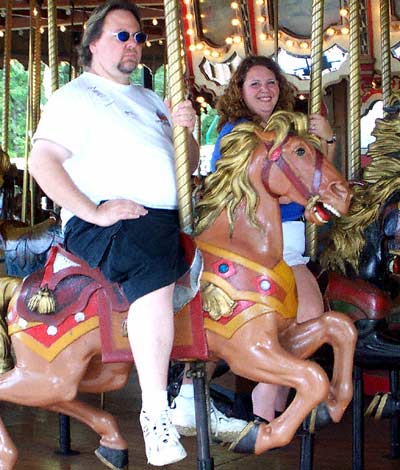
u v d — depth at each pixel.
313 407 3.29
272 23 8.41
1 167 5.66
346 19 8.21
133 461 4.89
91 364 3.57
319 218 3.39
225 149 3.47
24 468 4.75
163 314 3.22
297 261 4.05
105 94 3.43
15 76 22.92
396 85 8.76
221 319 3.34
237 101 4.25
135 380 7.21
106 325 3.35
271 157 3.38
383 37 5.58
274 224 3.43
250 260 3.37
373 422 5.96
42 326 3.45
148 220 3.33
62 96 3.34
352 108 4.94
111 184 3.36
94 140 3.35
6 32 7.89
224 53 8.69
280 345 3.36
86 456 5.01
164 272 3.22
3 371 3.64
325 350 4.18
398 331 4.34
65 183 3.25
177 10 3.40
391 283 4.39
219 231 3.45
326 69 8.51
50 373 3.44
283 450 5.18
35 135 3.33
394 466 4.83
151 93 3.64
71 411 3.78
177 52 3.41
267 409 4.08
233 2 8.37
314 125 4.16
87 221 3.29
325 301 4.12
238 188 3.41
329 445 5.29
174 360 3.43
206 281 3.36
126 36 3.41
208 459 3.42
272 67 4.25
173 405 3.86
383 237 4.21
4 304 3.74
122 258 3.24
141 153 3.38
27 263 5.13
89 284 3.40
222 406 3.88
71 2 10.07
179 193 3.44
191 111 3.40
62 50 12.20
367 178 4.29
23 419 5.92
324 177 3.36
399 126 4.24
